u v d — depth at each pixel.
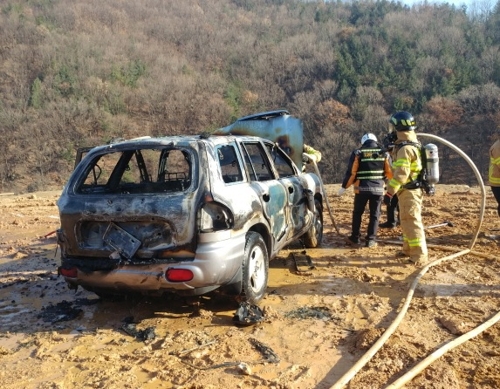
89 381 3.77
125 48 113.88
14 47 100.38
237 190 4.93
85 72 93.69
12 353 4.31
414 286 5.54
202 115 87.06
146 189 5.67
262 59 109.88
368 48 97.81
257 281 5.20
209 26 134.00
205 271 4.44
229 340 4.36
